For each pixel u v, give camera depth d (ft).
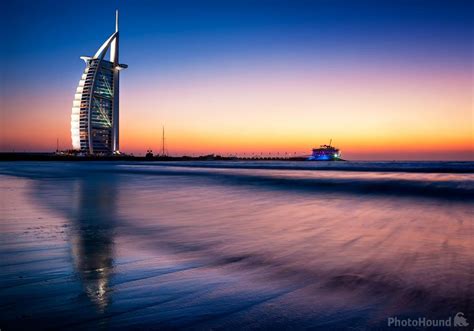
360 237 26.09
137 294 14.67
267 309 13.23
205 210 40.70
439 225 30.86
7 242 24.07
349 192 62.39
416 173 136.87
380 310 13.12
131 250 22.18
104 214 37.19
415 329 11.60
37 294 14.58
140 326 11.80
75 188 69.82
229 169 195.21
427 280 16.38
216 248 22.84
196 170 178.60
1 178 104.53
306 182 87.40
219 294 14.73
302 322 12.14
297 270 18.10
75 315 12.59
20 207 42.01
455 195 56.29
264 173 141.90
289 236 26.55
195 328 11.68
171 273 17.58
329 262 19.53
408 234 27.07
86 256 20.65
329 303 13.78
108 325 11.85
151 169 193.98
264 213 38.42
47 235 26.45
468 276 16.89
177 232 27.96
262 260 19.99
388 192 61.72
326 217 35.60
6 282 16.03
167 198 53.26
